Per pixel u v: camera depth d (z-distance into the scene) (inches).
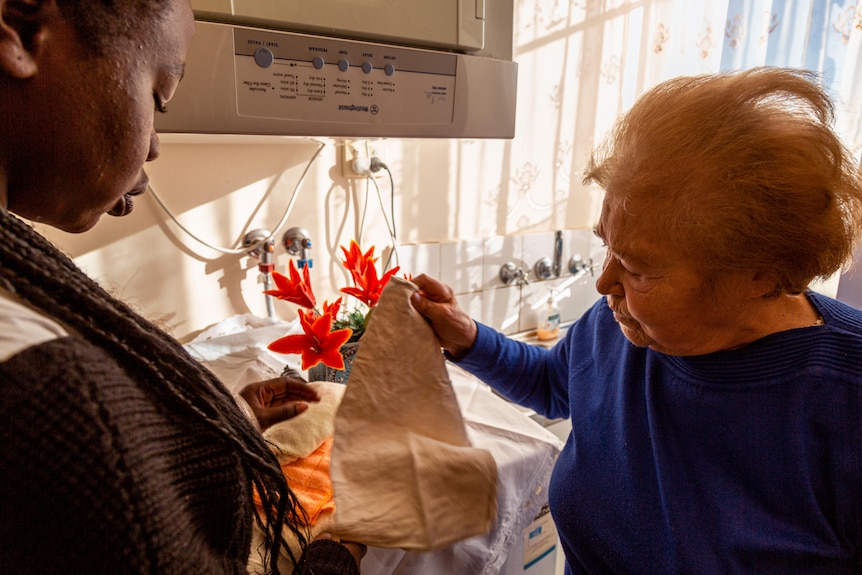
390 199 55.2
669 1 63.6
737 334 21.2
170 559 11.9
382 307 27.2
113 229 43.2
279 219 49.9
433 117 33.9
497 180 61.9
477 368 32.9
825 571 20.6
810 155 17.2
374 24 30.1
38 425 10.2
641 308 20.6
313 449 30.0
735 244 17.9
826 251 18.1
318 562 21.2
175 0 15.1
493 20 35.0
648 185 18.8
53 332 11.9
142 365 13.3
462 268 61.1
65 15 12.6
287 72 28.6
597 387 28.0
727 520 21.7
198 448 14.0
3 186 13.9
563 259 68.9
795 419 20.3
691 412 22.8
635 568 24.2
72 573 11.0
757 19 62.7
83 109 13.6
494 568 32.1
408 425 25.7
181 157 44.3
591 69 64.1
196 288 47.7
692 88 19.6
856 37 60.6
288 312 52.8
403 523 22.9
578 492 26.5
